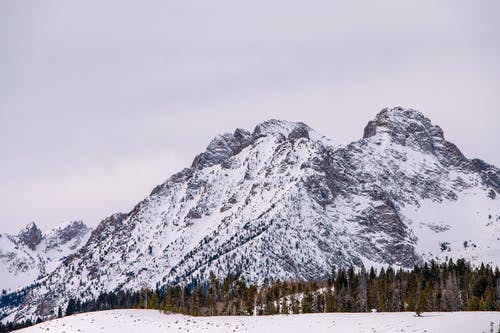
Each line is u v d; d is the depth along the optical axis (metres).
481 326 120.50
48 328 145.50
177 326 140.12
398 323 127.62
